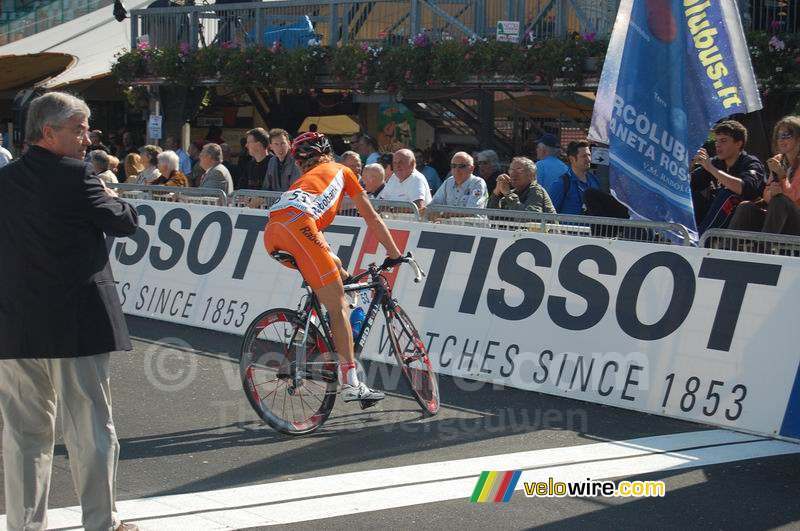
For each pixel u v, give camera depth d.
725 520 3.97
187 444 4.94
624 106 6.52
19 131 15.66
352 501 4.11
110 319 3.54
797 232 6.00
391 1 13.00
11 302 3.45
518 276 6.39
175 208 8.52
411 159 8.55
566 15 11.66
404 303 6.89
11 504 3.53
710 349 5.47
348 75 12.57
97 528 3.51
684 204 6.48
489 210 6.91
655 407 5.60
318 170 5.21
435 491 4.25
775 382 5.20
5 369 3.50
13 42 20.66
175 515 3.92
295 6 13.94
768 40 9.86
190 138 17.27
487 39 11.79
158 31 15.48
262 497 4.15
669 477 4.49
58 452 4.72
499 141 16.11
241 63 13.55
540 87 11.63
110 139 17.84
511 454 4.82
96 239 3.57
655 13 6.44
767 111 10.71
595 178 8.08
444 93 12.84
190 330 7.92
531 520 3.93
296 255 5.09
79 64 16.50
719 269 5.55
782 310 5.25
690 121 6.49
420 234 6.97
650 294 5.79
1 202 3.46
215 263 8.06
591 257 6.10
